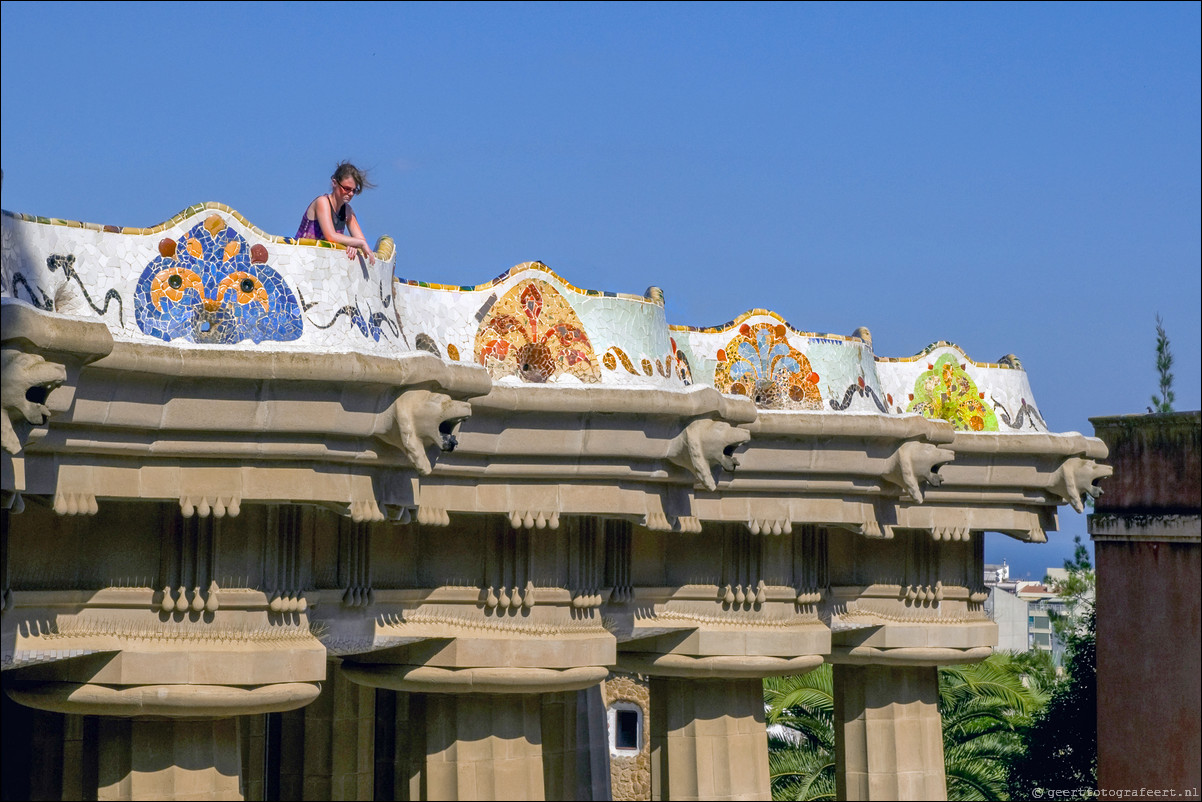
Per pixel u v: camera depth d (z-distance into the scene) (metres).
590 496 44.88
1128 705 54.25
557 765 55.78
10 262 34.75
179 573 38.09
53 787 45.62
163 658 37.75
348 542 42.81
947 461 53.41
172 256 36.84
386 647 44.56
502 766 46.25
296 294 37.88
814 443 51.38
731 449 45.88
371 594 43.28
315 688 39.62
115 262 36.25
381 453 38.28
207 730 39.25
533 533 45.84
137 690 37.72
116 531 37.88
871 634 60.50
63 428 34.88
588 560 47.12
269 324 37.41
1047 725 76.00
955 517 59.41
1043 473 59.12
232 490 36.94
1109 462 57.47
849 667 62.84
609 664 47.53
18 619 36.59
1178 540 53.59
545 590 45.94
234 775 39.69
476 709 46.38
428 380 37.75
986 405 61.44
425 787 46.59
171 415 35.88
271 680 38.59
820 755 78.38
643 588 50.84
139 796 38.69
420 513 42.03
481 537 45.62
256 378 36.00
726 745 53.62
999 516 60.03
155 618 38.03
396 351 39.69
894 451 52.88
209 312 36.97
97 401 34.81
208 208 37.28
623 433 44.50
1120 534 55.00
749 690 54.34
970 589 62.25
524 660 45.53
